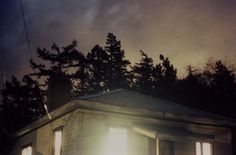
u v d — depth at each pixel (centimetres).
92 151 1274
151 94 4238
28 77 4350
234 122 1677
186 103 3578
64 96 1727
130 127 1395
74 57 4512
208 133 1614
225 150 1642
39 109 4219
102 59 4775
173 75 4650
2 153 2253
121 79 4731
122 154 1345
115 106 1362
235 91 3853
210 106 3391
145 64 4869
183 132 1481
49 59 4438
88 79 4622
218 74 4050
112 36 4962
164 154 1481
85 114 1299
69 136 1317
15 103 4250
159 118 1473
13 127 4119
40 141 1611
